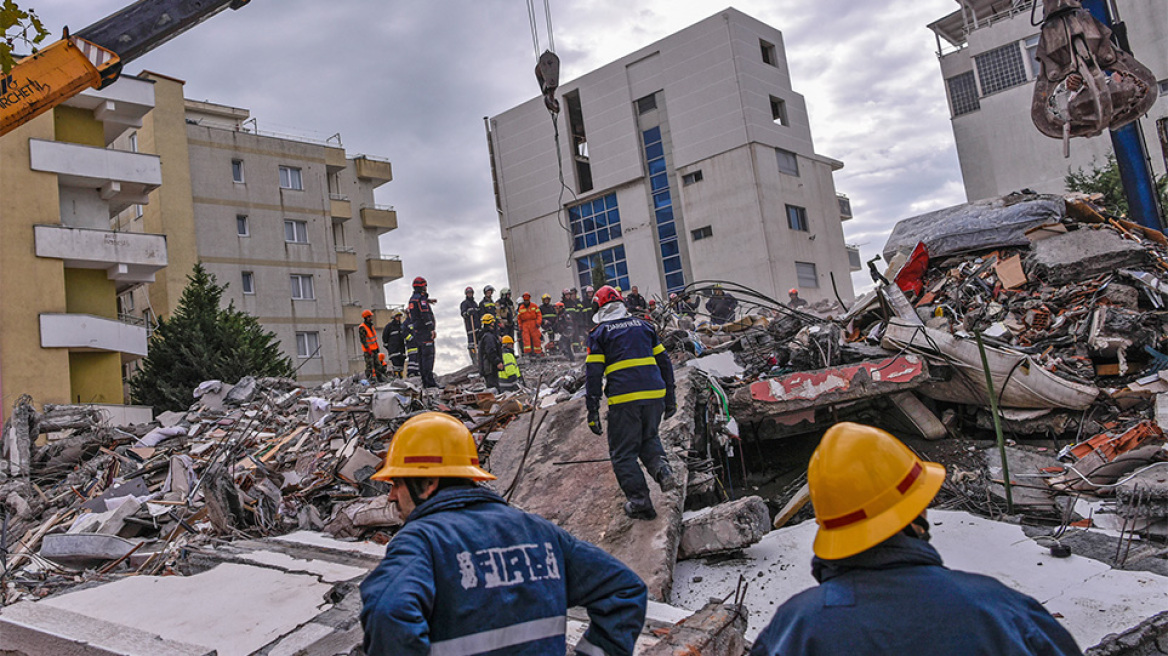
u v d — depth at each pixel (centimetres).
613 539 543
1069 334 779
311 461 937
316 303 3722
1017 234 929
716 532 530
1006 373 691
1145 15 3098
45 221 2258
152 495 916
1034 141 3412
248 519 752
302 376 3606
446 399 1051
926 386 736
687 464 645
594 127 4216
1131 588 429
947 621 166
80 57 1160
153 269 2470
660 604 457
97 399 2338
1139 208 1115
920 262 970
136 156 2441
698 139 3906
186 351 2391
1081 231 880
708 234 3859
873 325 870
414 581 201
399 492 249
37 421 1241
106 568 686
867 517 181
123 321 2378
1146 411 666
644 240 4053
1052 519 561
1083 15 969
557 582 228
